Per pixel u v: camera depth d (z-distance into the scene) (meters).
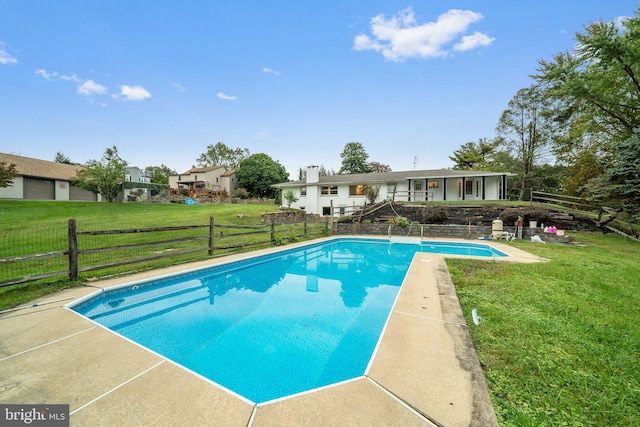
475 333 3.05
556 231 11.61
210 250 8.03
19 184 23.06
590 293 4.47
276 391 2.43
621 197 11.71
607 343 2.84
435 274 5.77
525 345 2.77
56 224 12.20
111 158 26.06
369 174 25.17
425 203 18.97
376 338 3.52
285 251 9.46
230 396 2.02
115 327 3.87
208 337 3.59
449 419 1.76
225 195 36.88
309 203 24.97
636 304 3.99
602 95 15.44
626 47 12.73
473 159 36.06
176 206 24.56
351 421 1.75
